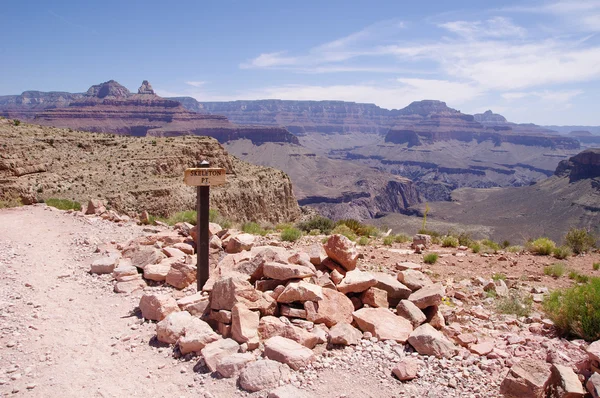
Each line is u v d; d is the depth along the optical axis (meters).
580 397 5.14
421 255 14.27
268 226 23.05
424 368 6.25
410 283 8.77
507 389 5.34
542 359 6.49
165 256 11.04
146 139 81.69
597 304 7.30
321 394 5.64
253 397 5.60
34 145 56.00
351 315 7.74
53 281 10.17
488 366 6.25
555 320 7.80
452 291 9.93
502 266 13.28
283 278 8.25
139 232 15.15
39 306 8.66
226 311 7.30
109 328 7.80
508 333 7.62
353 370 6.23
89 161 62.28
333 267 9.11
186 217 18.48
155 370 6.39
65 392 5.80
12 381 6.02
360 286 8.25
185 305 8.05
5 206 22.36
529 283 11.38
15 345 7.05
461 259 13.99
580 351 6.76
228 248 11.40
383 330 7.18
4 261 11.55
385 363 6.39
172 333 7.09
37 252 12.55
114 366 6.50
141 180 59.81
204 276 9.12
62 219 17.50
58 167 54.91
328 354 6.61
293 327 6.95
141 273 10.57
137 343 7.20
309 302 7.60
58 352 6.88
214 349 6.52
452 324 7.86
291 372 6.09
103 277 10.38
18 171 47.62
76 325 7.89
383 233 21.00
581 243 17.20
